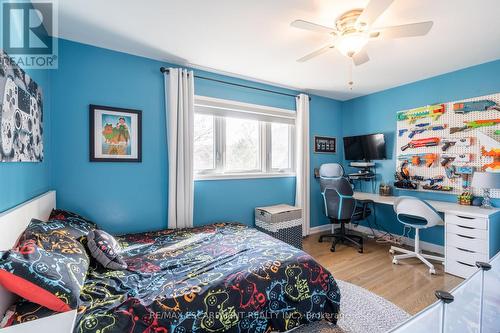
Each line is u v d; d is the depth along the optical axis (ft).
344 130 14.11
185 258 5.72
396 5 5.57
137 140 8.25
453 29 6.57
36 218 5.27
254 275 4.78
